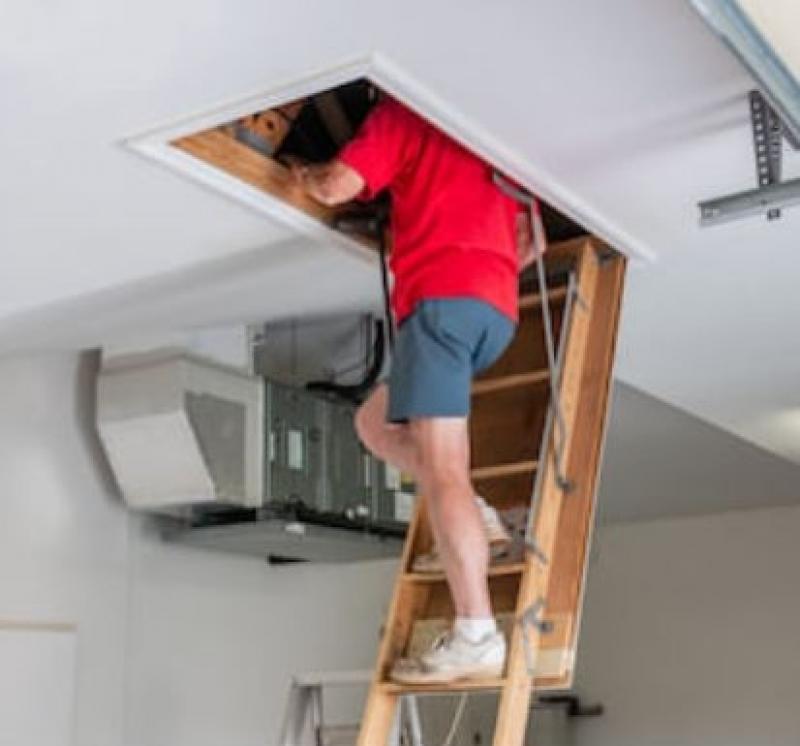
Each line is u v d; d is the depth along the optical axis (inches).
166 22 80.7
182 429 173.8
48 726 181.3
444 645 101.1
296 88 91.2
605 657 366.6
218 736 216.4
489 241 105.5
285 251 127.7
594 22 83.3
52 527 187.8
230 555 226.8
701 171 109.0
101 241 121.0
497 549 110.3
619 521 370.9
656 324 154.9
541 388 124.8
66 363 193.8
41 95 89.8
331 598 253.9
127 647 199.2
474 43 85.7
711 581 356.2
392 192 110.0
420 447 101.8
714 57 88.4
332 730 247.6
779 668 340.2
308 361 208.2
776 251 129.9
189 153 102.9
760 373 177.5
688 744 347.6
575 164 107.3
